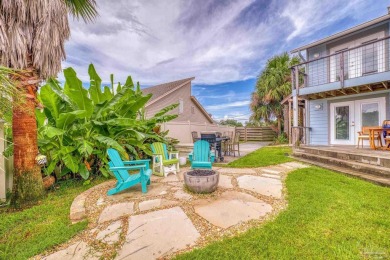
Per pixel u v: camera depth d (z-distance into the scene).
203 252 2.15
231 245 2.27
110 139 5.13
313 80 9.52
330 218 2.82
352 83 6.92
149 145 7.08
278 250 2.15
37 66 3.59
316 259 2.00
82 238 2.56
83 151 4.68
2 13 3.11
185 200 3.69
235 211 3.19
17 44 3.24
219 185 4.58
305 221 2.75
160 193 4.12
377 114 7.70
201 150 5.96
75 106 5.28
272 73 16.98
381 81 6.30
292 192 3.92
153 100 15.12
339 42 8.70
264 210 3.22
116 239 2.49
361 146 7.89
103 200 3.80
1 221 3.04
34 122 3.91
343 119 8.71
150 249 2.28
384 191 3.90
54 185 4.79
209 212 3.16
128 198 3.87
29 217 3.19
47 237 2.57
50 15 3.55
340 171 5.56
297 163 7.11
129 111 6.42
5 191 3.95
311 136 9.77
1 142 3.92
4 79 2.07
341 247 2.18
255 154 9.47
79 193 4.36
